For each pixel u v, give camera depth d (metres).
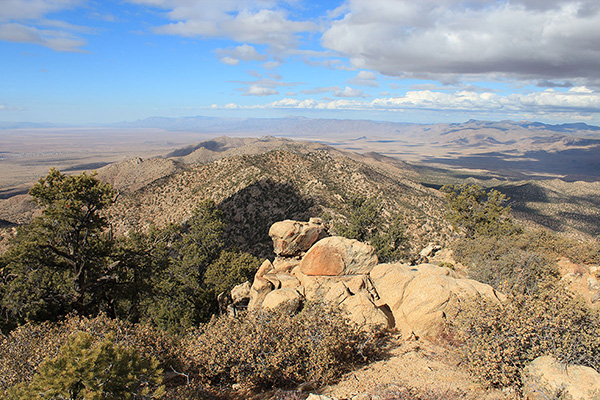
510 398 8.80
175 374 12.36
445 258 26.67
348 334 12.19
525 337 9.40
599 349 9.10
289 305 16.70
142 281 29.33
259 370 11.27
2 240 56.34
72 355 8.37
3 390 10.16
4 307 23.53
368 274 18.05
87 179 26.50
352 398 9.26
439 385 9.67
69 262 26.53
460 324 11.12
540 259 18.91
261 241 75.62
